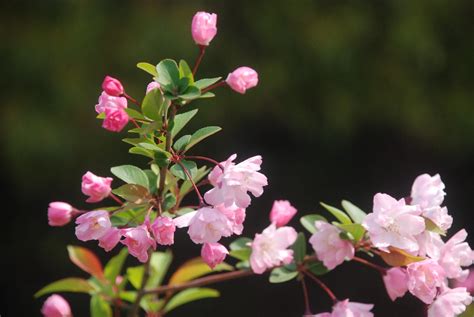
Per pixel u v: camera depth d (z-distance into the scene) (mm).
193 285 3389
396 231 2910
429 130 10586
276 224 3336
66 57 9500
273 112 10258
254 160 2781
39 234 10586
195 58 9648
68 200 10047
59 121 9492
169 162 2900
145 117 2875
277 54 10039
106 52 9539
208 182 2918
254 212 11102
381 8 10258
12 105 9422
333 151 11336
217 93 9859
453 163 11555
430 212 2965
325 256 3080
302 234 3355
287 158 11297
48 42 9523
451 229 11555
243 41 10047
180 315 10484
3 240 10594
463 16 10602
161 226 2695
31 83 9484
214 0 9859
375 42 10281
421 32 10211
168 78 2877
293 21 10039
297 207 11320
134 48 9477
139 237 2713
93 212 2797
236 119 10211
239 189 2744
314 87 10234
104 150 9672
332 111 10258
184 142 2910
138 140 2906
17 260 10641
